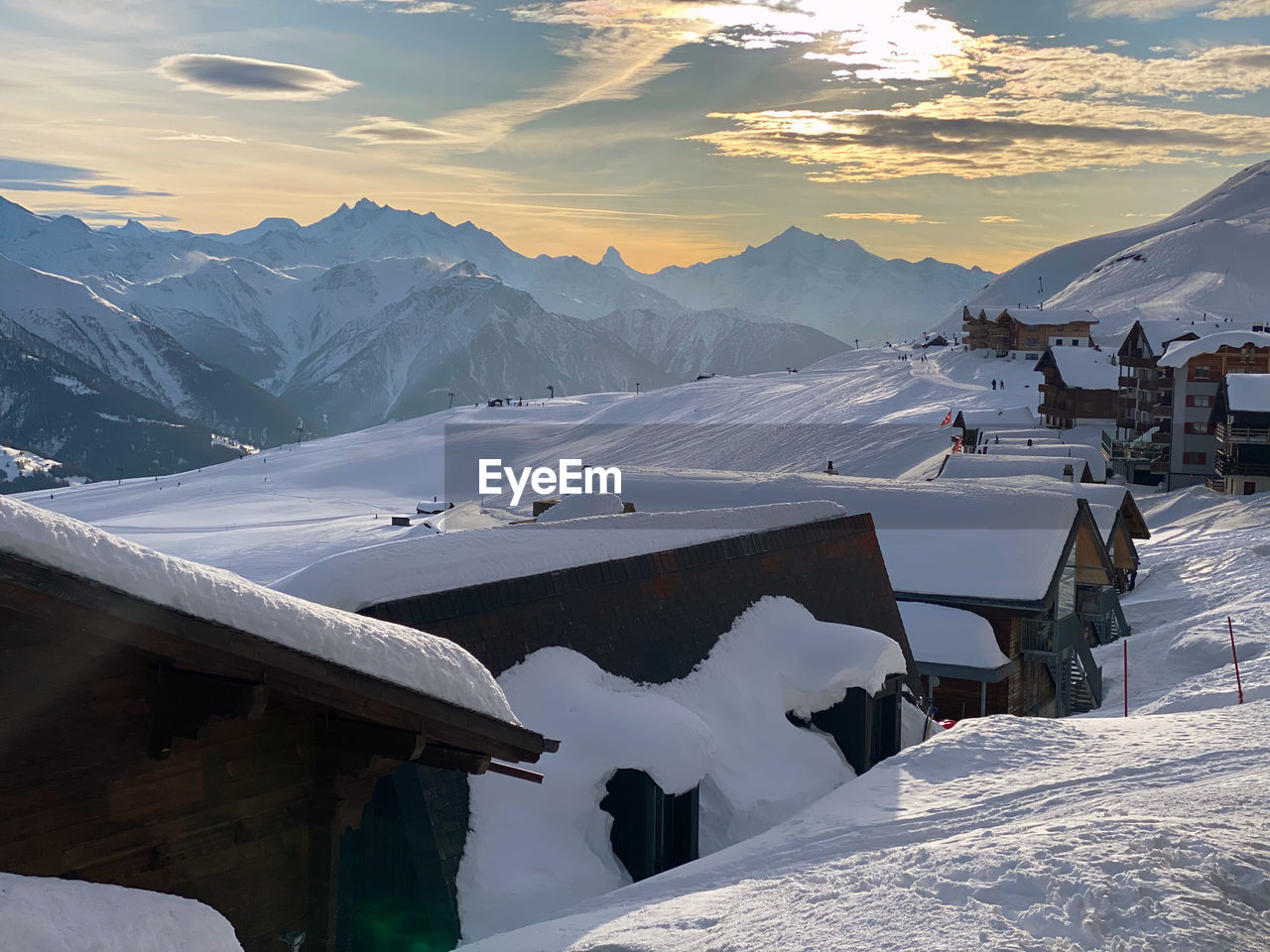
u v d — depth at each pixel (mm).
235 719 9125
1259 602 47625
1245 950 11789
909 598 38312
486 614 18641
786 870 16328
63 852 8023
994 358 186125
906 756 23109
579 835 17469
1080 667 40938
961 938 11969
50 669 7914
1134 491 101062
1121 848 14305
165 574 7480
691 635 22375
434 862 15703
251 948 9383
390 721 9383
